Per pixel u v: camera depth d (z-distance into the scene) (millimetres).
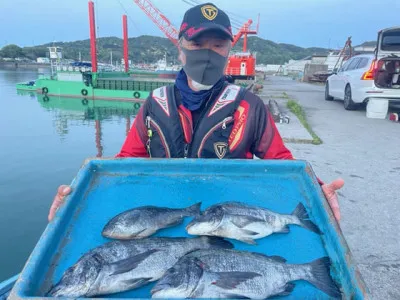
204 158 2189
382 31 9000
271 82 29422
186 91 2289
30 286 1254
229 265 1459
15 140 19297
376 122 8859
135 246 1555
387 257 2863
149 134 2373
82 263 1403
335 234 1537
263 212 1737
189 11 2293
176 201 1873
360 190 4277
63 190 1819
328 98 13344
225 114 2266
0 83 51500
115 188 1974
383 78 9492
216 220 1686
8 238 7621
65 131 22250
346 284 1324
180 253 1571
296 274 1429
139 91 31203
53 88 34156
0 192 10836
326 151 5938
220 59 2236
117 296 1384
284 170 2111
